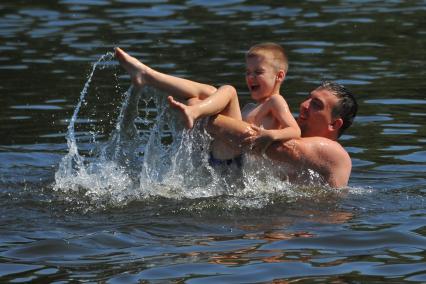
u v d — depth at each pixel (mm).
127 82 33750
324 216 19156
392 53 38094
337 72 34906
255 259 16562
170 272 15930
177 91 20750
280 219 18906
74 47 39500
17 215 18984
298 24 44094
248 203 19922
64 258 16641
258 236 17812
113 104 30703
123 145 22078
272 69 22031
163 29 43094
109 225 18344
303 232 18062
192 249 17047
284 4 49406
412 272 16031
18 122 28656
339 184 21453
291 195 20547
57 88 32906
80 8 48500
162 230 18109
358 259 16656
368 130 27484
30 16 46562
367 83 33312
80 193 20609
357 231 18125
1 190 20938
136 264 16297
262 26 43750
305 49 38844
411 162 24172
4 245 17234
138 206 19641
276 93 22250
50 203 19875
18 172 22984
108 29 43188
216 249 17062
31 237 17656
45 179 22172
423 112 29422
